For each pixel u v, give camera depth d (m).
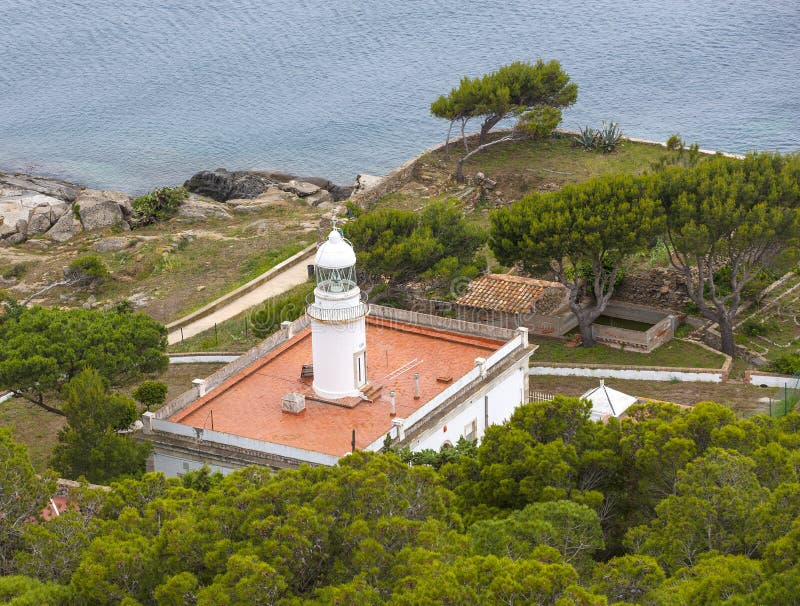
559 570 27.88
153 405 54.75
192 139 121.62
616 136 93.94
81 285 81.94
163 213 94.94
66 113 130.50
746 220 60.94
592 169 89.81
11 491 33.97
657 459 37.16
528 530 33.06
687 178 63.19
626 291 71.62
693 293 65.00
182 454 46.28
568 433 39.94
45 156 119.06
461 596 27.28
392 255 64.69
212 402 49.91
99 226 93.50
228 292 77.38
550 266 65.38
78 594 29.55
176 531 30.08
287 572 28.95
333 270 48.88
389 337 55.50
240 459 45.09
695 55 132.50
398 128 120.25
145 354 52.81
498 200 87.75
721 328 65.00
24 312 55.44
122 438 45.34
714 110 118.06
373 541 29.39
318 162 113.81
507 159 92.81
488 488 38.34
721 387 60.34
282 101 129.62
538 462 37.62
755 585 29.52
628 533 34.75
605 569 30.97
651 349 66.00
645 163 90.06
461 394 49.56
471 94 90.88
